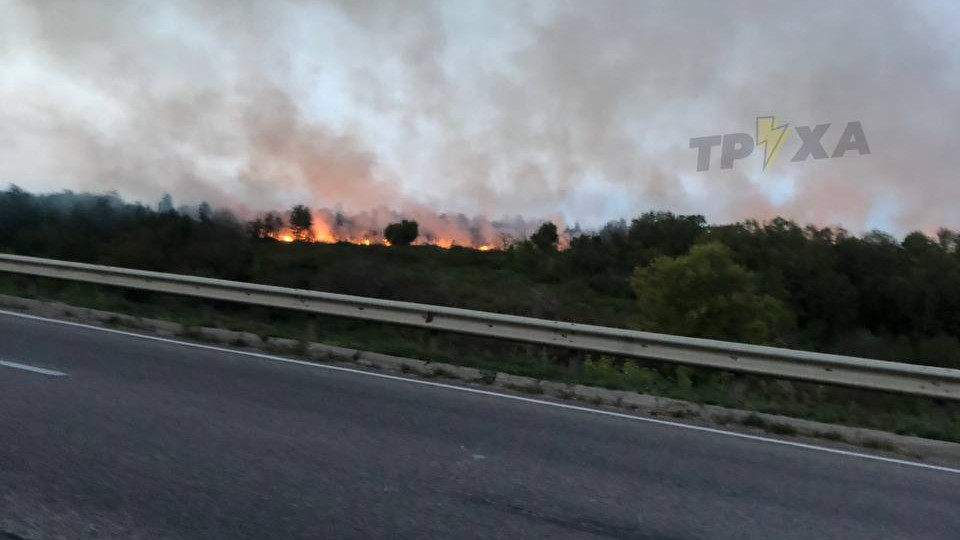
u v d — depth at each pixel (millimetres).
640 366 11195
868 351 29641
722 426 8164
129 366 8922
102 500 4805
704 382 10398
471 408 8086
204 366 9289
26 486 4957
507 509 5133
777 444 7512
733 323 29562
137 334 11289
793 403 9336
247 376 8898
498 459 6266
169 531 4402
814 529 5156
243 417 7016
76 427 6289
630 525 5004
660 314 29812
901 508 5734
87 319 12320
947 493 6219
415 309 11320
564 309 17469
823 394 10258
